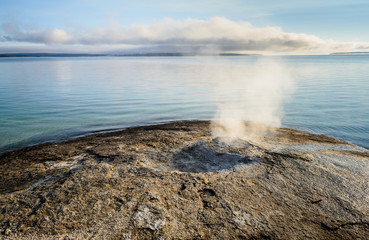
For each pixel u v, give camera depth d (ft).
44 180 18.25
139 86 96.89
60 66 276.00
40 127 38.60
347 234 11.96
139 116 47.29
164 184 16.33
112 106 56.90
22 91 80.43
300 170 18.44
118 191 15.19
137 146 25.72
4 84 100.83
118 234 11.59
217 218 12.95
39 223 12.31
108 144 27.09
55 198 14.38
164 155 22.41
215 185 16.34
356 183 16.63
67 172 18.75
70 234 11.56
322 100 62.95
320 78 126.00
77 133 35.29
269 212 13.57
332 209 13.88
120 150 24.22
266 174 17.87
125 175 17.57
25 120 43.24
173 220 12.69
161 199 14.48
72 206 13.60
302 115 46.55
